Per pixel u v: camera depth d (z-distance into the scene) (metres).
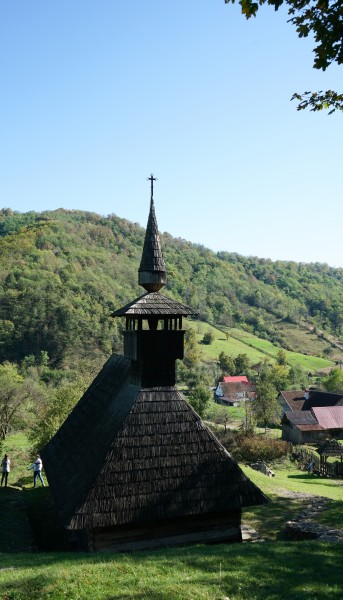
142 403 15.09
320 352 142.50
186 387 97.50
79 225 182.88
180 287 156.50
